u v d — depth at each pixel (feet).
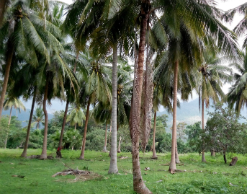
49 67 50.88
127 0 25.66
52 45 47.29
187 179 30.83
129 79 71.72
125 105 75.46
